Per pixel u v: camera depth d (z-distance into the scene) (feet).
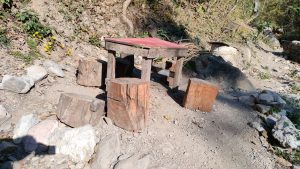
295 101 10.03
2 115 5.27
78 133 4.94
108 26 10.73
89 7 10.63
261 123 7.39
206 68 10.28
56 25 8.79
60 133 5.03
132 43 6.40
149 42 7.04
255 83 11.59
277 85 11.94
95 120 5.40
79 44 8.85
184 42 12.58
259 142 6.63
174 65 8.33
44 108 5.76
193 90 6.98
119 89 5.36
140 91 5.42
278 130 6.72
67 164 4.69
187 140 5.85
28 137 4.97
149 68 6.51
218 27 16.11
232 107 7.97
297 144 6.49
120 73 7.59
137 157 4.86
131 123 5.44
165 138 5.67
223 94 9.12
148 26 12.32
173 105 7.12
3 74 6.18
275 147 6.56
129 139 5.32
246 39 16.74
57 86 6.56
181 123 6.41
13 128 5.20
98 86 7.00
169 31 12.80
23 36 7.55
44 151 4.90
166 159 5.13
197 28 14.87
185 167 5.09
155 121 6.15
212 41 13.98
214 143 6.07
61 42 8.38
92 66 6.86
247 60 13.82
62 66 7.47
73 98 5.30
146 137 5.51
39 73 6.49
